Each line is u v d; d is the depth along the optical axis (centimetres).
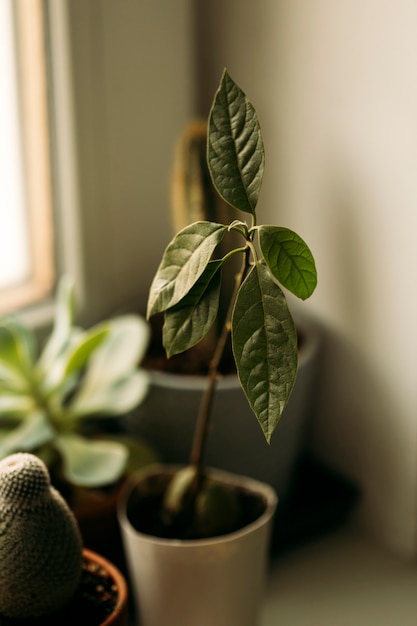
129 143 79
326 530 82
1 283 80
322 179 75
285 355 51
